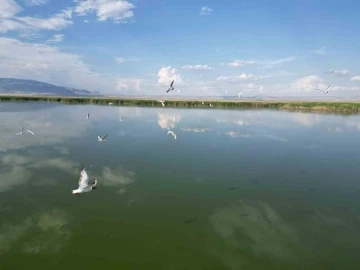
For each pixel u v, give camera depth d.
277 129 61.00
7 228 21.06
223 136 51.59
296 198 26.91
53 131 50.44
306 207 25.31
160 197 26.42
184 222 22.58
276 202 26.09
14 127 52.84
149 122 65.31
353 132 60.06
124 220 22.59
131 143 43.88
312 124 70.50
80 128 54.53
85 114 77.19
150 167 33.59
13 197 25.31
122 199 25.78
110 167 32.97
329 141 50.34
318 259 18.91
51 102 120.44
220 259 18.61
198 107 116.75
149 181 29.67
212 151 41.12
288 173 33.09
